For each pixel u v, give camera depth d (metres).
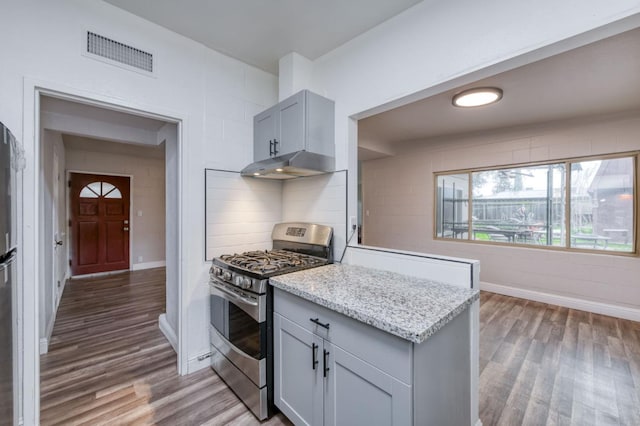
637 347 2.58
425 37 1.75
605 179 3.45
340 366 1.31
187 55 2.18
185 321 2.20
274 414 1.78
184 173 2.18
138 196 5.82
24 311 1.51
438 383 1.20
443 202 4.82
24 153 1.52
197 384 2.08
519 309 3.56
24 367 1.50
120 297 4.05
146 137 3.14
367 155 5.19
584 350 2.53
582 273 3.55
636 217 3.25
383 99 1.97
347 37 2.15
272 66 2.58
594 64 2.20
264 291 1.72
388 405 1.10
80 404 1.86
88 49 1.75
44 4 1.61
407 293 1.42
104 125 2.87
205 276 2.30
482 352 2.51
